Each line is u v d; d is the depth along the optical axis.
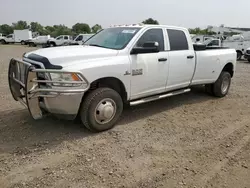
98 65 4.14
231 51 7.15
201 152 3.85
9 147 3.82
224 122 5.12
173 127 4.77
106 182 3.06
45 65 3.92
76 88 3.92
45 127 4.55
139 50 4.66
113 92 4.42
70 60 4.04
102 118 4.35
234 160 3.64
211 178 3.21
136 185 3.03
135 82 4.77
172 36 5.55
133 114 5.41
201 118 5.31
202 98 6.89
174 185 3.05
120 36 5.03
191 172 3.32
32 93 3.84
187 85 6.04
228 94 7.45
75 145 3.94
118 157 3.62
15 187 2.94
